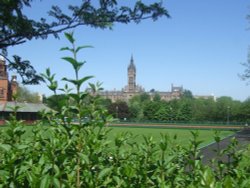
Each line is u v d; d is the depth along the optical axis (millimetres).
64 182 2145
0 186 2305
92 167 2574
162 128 90625
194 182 2533
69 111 2459
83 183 2449
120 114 152250
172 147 3404
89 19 7770
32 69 8727
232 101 149500
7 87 91125
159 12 7996
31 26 7516
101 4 7816
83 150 2496
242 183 2406
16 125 3260
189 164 3107
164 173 2701
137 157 3072
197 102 152375
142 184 2643
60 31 7934
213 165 3283
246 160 3293
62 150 2326
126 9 7871
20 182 2398
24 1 7262
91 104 2785
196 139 3207
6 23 7223
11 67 8594
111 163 2963
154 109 150500
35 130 3207
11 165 2369
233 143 3377
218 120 145250
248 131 63625
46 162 2488
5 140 3160
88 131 2664
